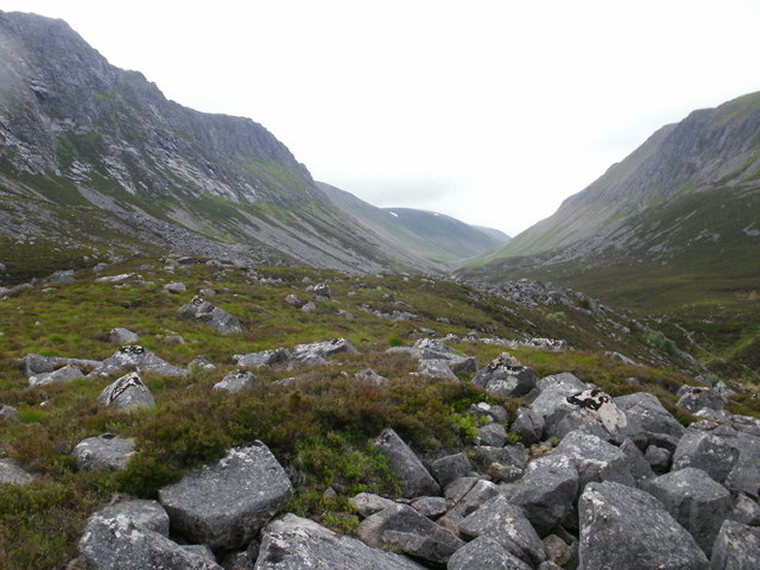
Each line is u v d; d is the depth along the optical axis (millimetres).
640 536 8266
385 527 9172
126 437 10500
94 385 18406
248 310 48531
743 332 143375
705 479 10781
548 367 25047
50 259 74750
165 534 7746
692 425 17219
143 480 8531
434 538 9070
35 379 19609
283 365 24031
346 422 12305
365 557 8031
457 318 70938
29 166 172625
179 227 179875
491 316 84875
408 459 11562
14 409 13914
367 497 10047
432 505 10562
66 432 11125
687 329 155125
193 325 39812
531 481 10586
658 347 113500
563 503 10242
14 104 196125
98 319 37594
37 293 47406
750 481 11953
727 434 16281
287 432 10820
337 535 8539
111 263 78062
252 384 16797
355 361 23000
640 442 14469
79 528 7320
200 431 9688
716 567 8727
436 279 107062
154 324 37781
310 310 54344
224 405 11273
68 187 179375
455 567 8367
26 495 7801
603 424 14883
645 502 9508
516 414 15906
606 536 8398
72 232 110500
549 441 15055
